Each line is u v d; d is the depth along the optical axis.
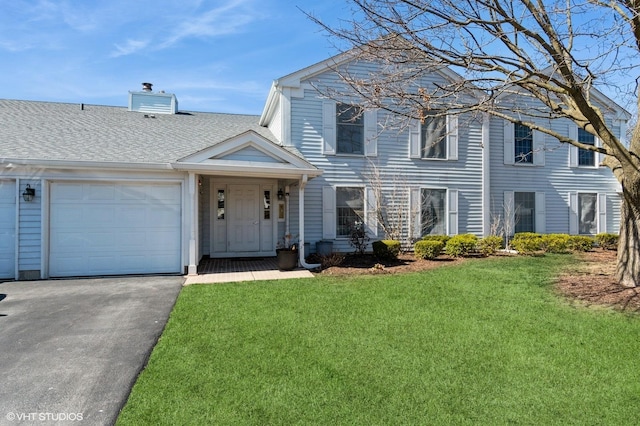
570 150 13.88
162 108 14.12
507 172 13.21
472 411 2.82
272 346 4.07
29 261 8.16
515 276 7.79
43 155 8.25
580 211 14.06
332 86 11.27
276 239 11.73
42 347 4.13
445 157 12.38
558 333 4.48
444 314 5.25
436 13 4.96
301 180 9.39
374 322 4.90
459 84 5.57
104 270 8.55
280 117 11.22
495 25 5.39
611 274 7.57
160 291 6.89
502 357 3.80
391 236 11.50
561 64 4.95
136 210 8.73
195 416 2.74
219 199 11.45
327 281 7.63
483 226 12.64
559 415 2.78
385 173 11.84
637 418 2.74
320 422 2.67
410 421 2.69
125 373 3.48
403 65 6.55
